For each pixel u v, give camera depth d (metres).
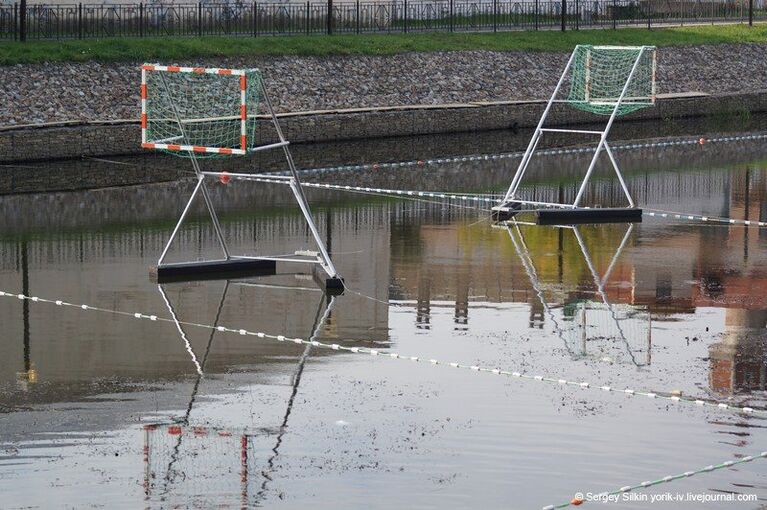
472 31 97.69
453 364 31.48
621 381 30.19
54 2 82.81
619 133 80.81
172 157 65.81
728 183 60.22
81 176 59.59
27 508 23.11
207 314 35.78
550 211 49.94
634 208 50.62
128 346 32.69
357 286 39.12
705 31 106.94
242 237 45.97
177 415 27.88
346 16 94.12
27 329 34.06
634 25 110.69
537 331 34.44
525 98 86.38
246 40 82.50
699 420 27.58
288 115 71.75
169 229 47.31
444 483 24.23
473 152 70.88
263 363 31.50
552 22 107.75
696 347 33.00
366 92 81.00
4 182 57.44
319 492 23.86
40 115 67.88
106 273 40.31
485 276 40.62
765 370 31.03
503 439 26.47
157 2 86.38
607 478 24.50
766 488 24.02
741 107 92.25
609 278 40.44
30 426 27.08
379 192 56.59
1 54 71.12
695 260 42.97
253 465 25.11
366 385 29.92
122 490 23.91
